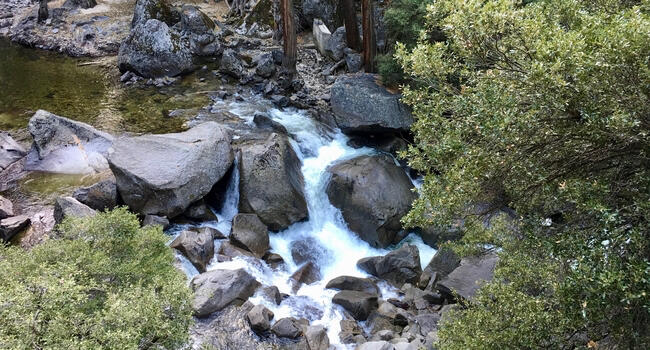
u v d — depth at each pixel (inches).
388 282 473.4
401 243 526.6
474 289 416.2
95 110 683.4
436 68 243.3
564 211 223.6
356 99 609.3
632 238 172.6
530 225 223.3
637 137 183.5
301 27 944.3
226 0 1117.1
